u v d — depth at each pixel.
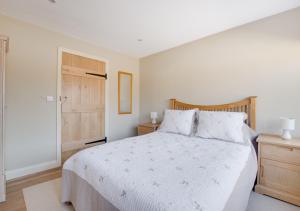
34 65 2.46
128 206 0.97
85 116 3.15
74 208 1.56
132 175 1.13
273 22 2.20
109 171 1.22
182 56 3.26
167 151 1.68
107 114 3.52
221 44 2.70
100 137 3.41
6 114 2.22
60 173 2.46
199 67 2.99
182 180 1.05
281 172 1.77
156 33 2.74
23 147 2.37
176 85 3.38
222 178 1.10
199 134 2.31
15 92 2.29
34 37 2.45
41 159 2.55
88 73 3.18
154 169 1.22
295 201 1.67
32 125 2.45
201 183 1.01
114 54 3.65
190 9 2.03
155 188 0.96
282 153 1.76
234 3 1.92
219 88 2.74
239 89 2.52
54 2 1.90
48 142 2.62
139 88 4.23
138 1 1.87
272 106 2.22
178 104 3.28
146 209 0.87
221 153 1.61
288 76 2.11
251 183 1.66
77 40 2.98
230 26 2.49
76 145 3.01
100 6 1.98
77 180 1.50
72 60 2.92
